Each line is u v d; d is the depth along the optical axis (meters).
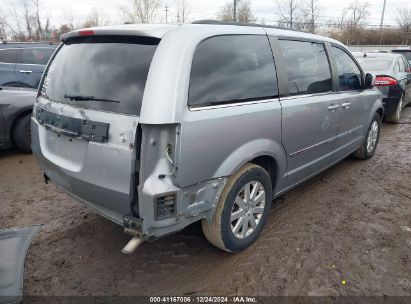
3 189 4.40
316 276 2.76
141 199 2.25
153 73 2.26
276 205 3.97
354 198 4.14
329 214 3.75
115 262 2.96
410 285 2.67
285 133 3.19
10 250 3.11
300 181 3.78
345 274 2.79
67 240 3.27
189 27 2.52
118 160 2.28
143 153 2.21
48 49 8.89
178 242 3.22
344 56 4.41
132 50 2.46
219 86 2.60
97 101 2.47
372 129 5.38
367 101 4.88
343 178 4.75
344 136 4.38
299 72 3.45
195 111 2.38
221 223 2.73
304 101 3.41
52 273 2.82
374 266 2.88
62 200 4.10
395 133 7.38
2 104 5.38
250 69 2.89
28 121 5.65
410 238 3.28
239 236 2.96
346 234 3.35
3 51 8.16
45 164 3.01
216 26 2.71
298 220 3.62
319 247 3.14
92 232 3.40
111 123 2.31
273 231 3.40
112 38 2.62
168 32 2.40
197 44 2.47
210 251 3.09
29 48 8.56
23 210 3.85
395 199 4.11
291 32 3.49
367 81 4.79
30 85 8.35
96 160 2.40
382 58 8.47
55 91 2.91
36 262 2.95
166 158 2.29
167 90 2.24
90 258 3.01
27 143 5.70
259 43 3.02
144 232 2.30
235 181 2.74
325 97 3.79
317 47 3.83
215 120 2.49
